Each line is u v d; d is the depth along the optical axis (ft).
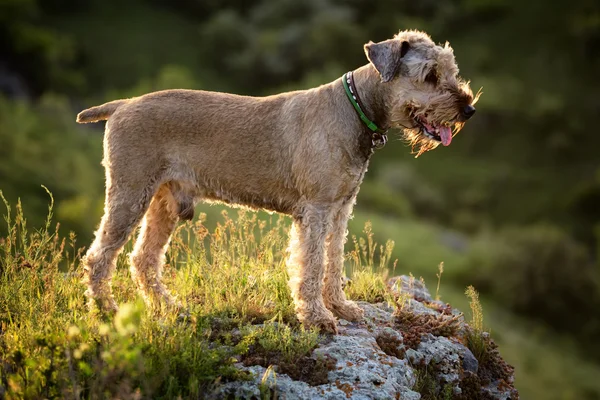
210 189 18.26
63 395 13.15
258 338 16.10
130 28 214.90
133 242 20.56
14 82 168.45
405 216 148.15
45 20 206.28
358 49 219.00
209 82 205.26
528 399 77.61
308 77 205.87
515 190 176.04
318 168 16.99
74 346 14.15
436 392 17.61
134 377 13.34
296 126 17.53
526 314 113.70
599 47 219.82
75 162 108.99
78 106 175.63
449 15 239.71
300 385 14.76
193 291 19.33
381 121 17.67
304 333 16.22
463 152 190.19
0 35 177.06
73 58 193.16
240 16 242.99
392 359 16.37
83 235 74.90
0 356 15.15
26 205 83.46
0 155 100.12
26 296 18.29
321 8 233.76
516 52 223.30
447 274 116.37
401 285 22.84
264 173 17.76
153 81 192.85
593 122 199.00
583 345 108.27
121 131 17.76
